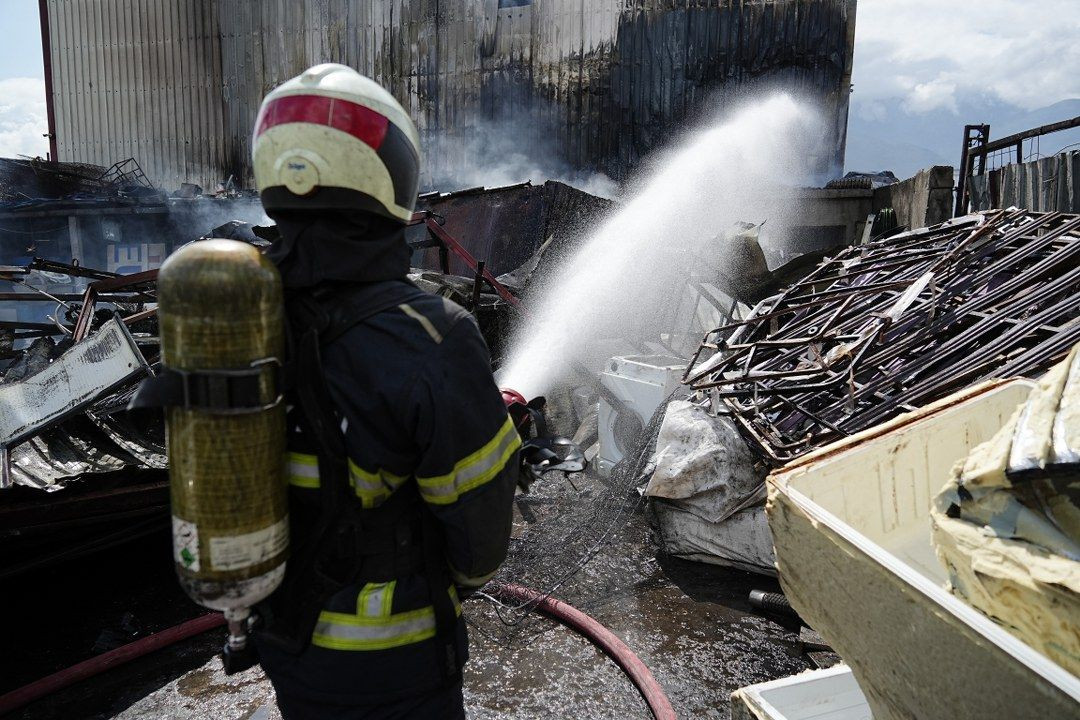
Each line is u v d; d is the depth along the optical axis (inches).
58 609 128.6
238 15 560.4
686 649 112.7
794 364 157.3
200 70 573.0
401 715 46.6
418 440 41.4
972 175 317.4
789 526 55.4
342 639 44.1
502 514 45.7
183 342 37.7
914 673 47.2
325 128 41.1
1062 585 40.3
